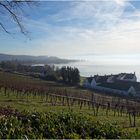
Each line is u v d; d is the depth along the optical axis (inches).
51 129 582.9
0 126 563.5
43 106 1700.3
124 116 1659.7
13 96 2124.8
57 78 4468.5
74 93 2783.0
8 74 4407.0
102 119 1321.4
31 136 526.6
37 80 4153.5
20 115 739.4
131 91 4005.9
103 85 4394.7
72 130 603.2
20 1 898.7
